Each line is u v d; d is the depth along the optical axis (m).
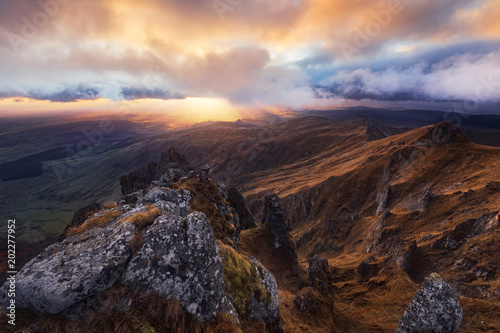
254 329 9.41
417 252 61.75
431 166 127.69
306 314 21.78
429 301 13.51
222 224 26.47
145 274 7.48
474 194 81.38
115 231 8.18
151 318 6.93
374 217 130.38
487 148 118.12
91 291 6.56
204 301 7.95
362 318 30.58
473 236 60.00
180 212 11.60
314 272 31.39
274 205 52.16
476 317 24.66
